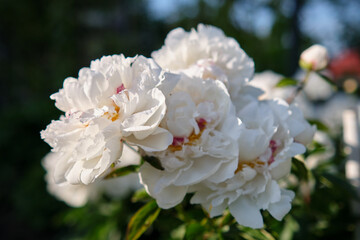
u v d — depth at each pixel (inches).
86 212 33.2
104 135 17.3
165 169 18.7
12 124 81.2
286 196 19.0
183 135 18.9
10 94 115.3
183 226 25.8
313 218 26.4
